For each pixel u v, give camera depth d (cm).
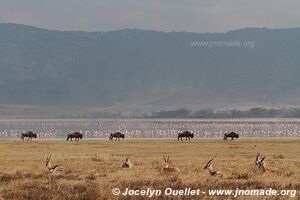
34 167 6275
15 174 5475
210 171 5428
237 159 7600
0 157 8062
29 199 3966
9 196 4069
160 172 5606
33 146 11181
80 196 4041
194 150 10081
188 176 5262
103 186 4456
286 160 7481
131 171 5775
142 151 9812
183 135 14650
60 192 4216
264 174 5494
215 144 12081
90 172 5562
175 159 7638
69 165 6444
